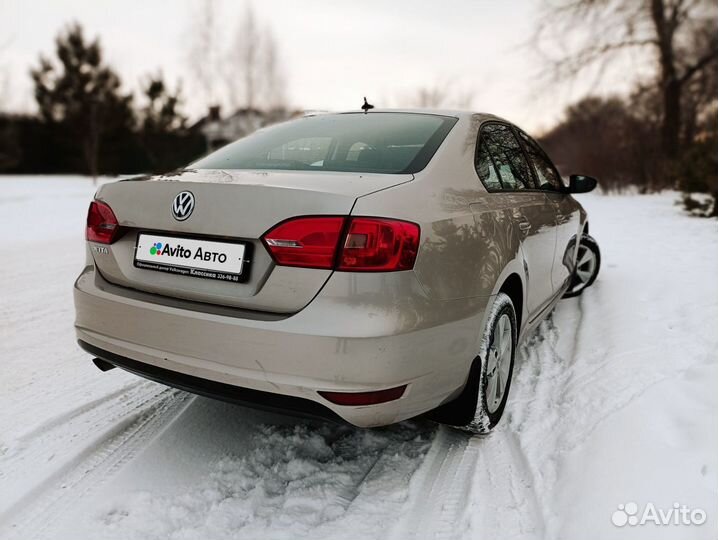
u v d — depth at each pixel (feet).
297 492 6.73
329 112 9.86
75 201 45.37
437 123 8.45
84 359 10.74
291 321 5.80
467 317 6.88
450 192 7.10
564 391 9.17
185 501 6.51
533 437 7.90
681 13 61.82
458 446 7.77
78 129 98.22
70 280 17.15
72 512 6.31
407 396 6.19
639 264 18.61
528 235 8.91
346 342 5.67
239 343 5.98
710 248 21.67
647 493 6.23
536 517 6.30
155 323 6.51
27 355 10.87
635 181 57.41
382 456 7.50
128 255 7.05
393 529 6.12
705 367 9.21
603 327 12.13
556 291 11.79
